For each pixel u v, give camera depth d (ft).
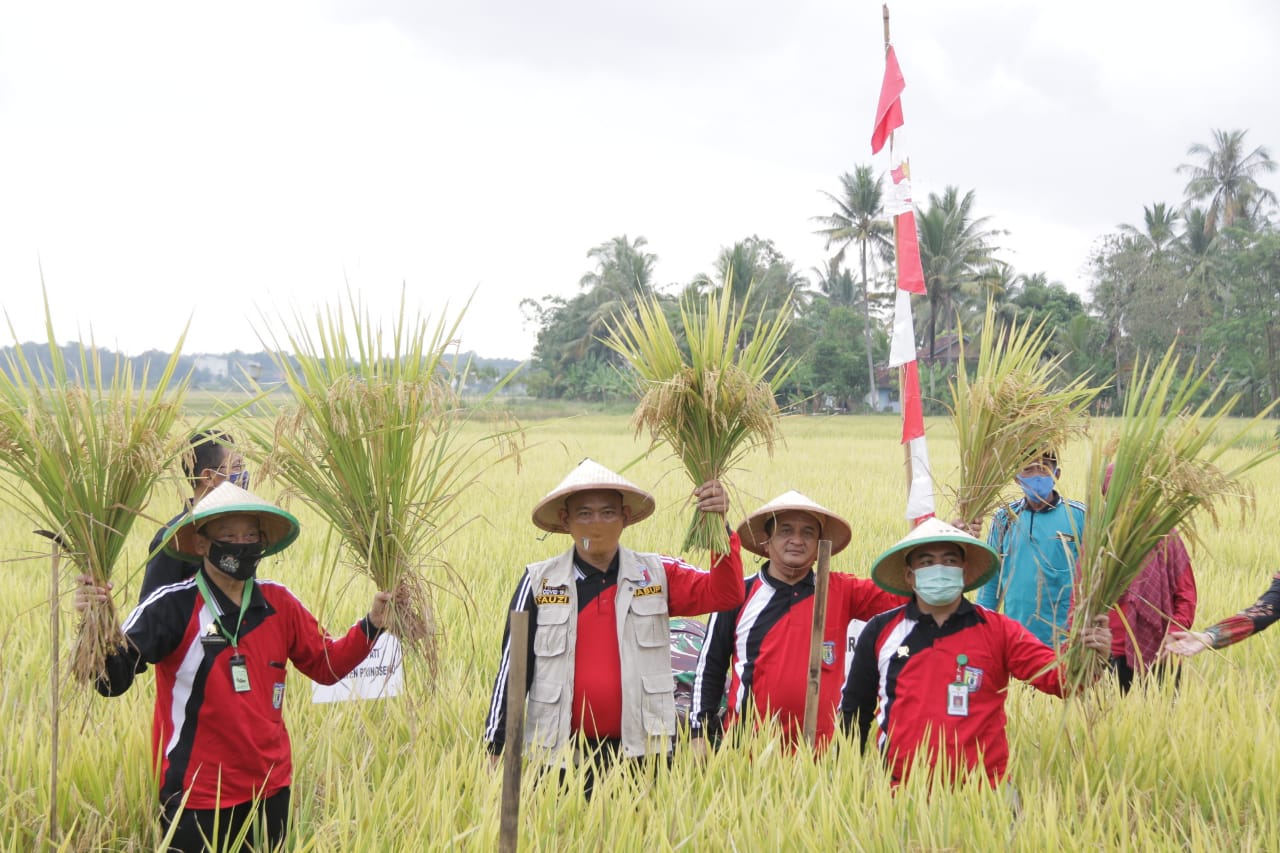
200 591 14.11
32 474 13.69
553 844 13.84
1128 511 15.96
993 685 15.99
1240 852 14.58
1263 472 71.46
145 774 15.89
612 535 16.33
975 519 19.26
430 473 15.98
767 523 18.67
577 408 165.07
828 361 210.59
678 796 15.15
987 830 14.07
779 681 17.62
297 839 14.32
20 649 23.62
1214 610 29.78
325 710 19.99
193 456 14.84
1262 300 160.86
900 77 23.93
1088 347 193.26
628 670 16.28
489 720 16.70
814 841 13.88
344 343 15.65
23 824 14.64
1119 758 17.10
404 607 15.75
